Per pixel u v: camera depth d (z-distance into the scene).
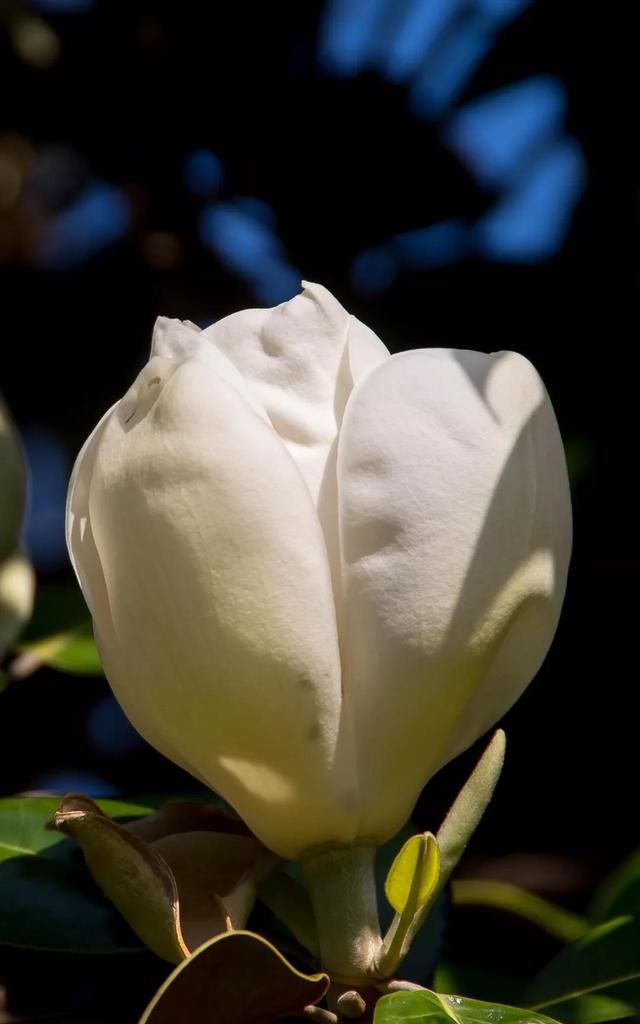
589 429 0.87
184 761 0.55
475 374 0.54
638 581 0.85
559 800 0.87
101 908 0.61
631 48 0.97
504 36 0.99
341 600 0.54
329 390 0.55
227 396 0.53
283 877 0.58
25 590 0.75
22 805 0.65
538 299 0.94
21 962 0.62
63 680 0.88
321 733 0.53
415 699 0.54
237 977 0.52
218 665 0.53
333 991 0.55
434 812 0.81
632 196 0.96
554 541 0.55
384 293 0.98
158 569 0.53
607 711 0.86
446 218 0.99
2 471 0.73
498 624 0.54
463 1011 0.53
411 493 0.53
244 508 0.52
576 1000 0.63
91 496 0.54
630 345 0.91
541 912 0.79
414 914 0.53
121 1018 0.62
